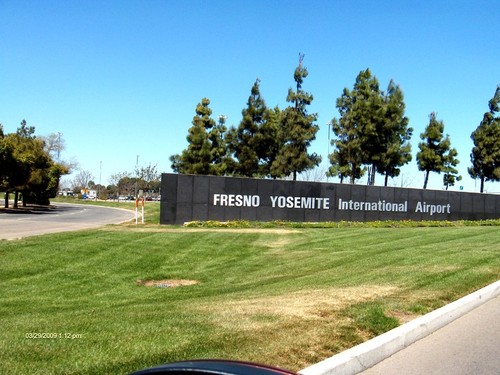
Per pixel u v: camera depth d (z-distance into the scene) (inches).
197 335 236.7
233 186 1083.3
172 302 353.1
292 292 361.7
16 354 209.8
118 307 339.3
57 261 550.0
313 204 1149.7
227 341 228.8
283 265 547.2
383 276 422.6
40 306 365.7
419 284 386.3
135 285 459.8
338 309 296.8
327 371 202.1
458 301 337.7
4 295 404.8
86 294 417.4
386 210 1233.4
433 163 1711.4
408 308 312.2
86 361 201.5
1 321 286.0
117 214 1770.4
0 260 536.4
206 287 441.7
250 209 1095.0
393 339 249.1
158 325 255.3
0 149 1528.1
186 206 1057.5
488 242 682.8
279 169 1454.2
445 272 437.7
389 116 1497.3
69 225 1078.4
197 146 1662.2
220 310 291.6
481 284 402.6
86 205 2933.1
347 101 1600.6
